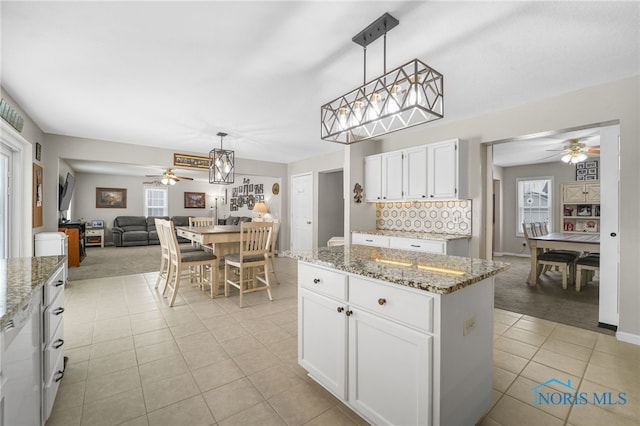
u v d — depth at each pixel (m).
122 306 3.32
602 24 1.75
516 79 2.50
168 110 3.27
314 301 1.81
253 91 2.75
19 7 1.61
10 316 0.93
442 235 3.64
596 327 2.78
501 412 1.62
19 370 1.08
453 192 3.44
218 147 5.16
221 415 1.59
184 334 2.60
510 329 2.74
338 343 1.64
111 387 1.82
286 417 1.58
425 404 1.24
